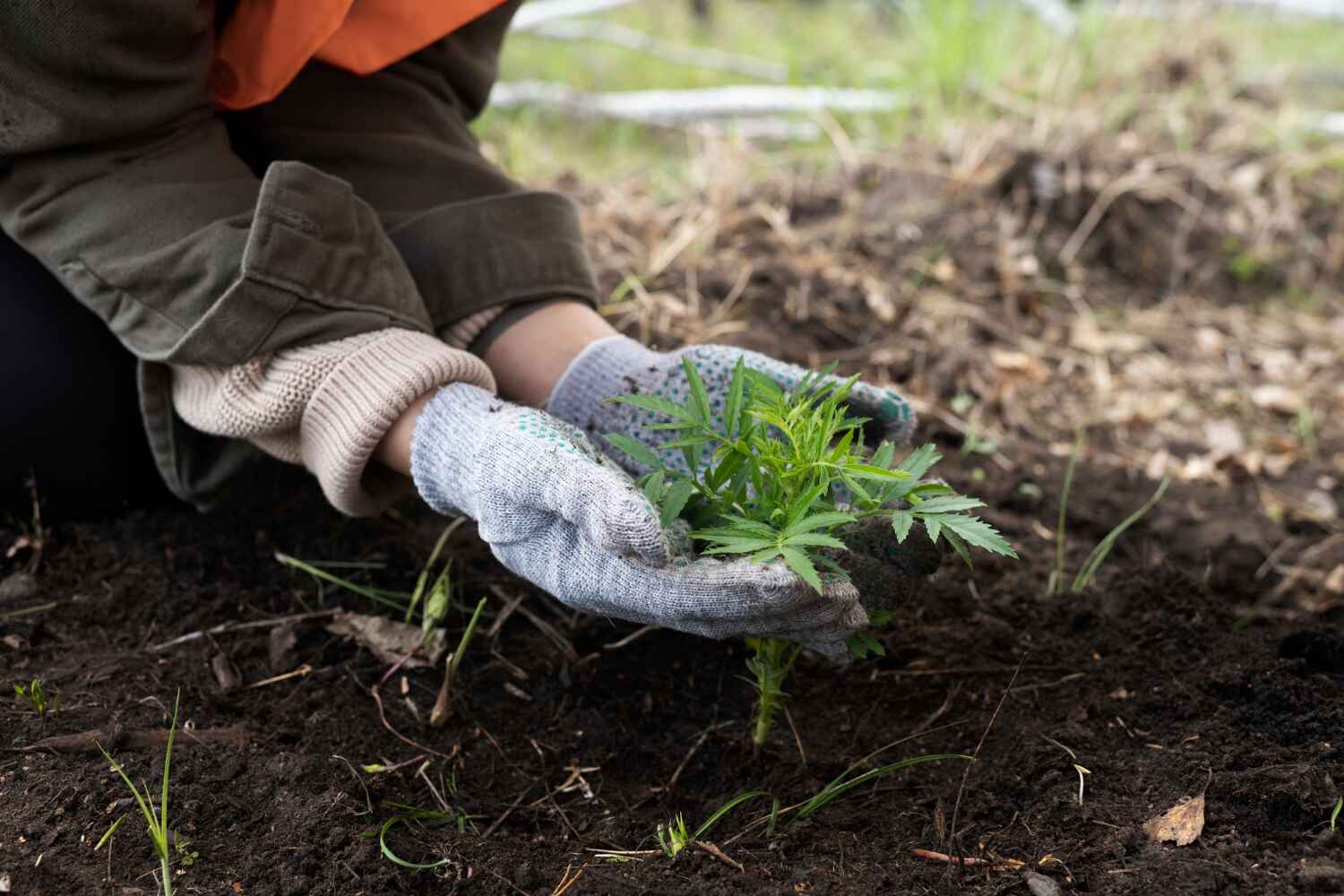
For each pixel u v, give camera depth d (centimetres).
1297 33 525
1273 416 304
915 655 206
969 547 233
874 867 164
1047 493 262
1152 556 243
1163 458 280
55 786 167
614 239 320
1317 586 234
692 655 206
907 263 332
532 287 204
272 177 172
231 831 166
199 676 196
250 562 223
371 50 201
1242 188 383
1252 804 166
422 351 175
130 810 165
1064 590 228
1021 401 297
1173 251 364
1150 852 160
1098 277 355
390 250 190
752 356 190
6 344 210
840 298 311
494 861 165
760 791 179
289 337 177
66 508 228
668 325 287
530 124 427
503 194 211
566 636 210
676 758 189
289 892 156
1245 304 358
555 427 163
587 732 193
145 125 180
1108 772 178
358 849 163
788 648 203
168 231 179
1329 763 171
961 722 192
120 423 223
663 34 587
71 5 165
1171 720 188
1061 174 366
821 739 190
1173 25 472
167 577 218
